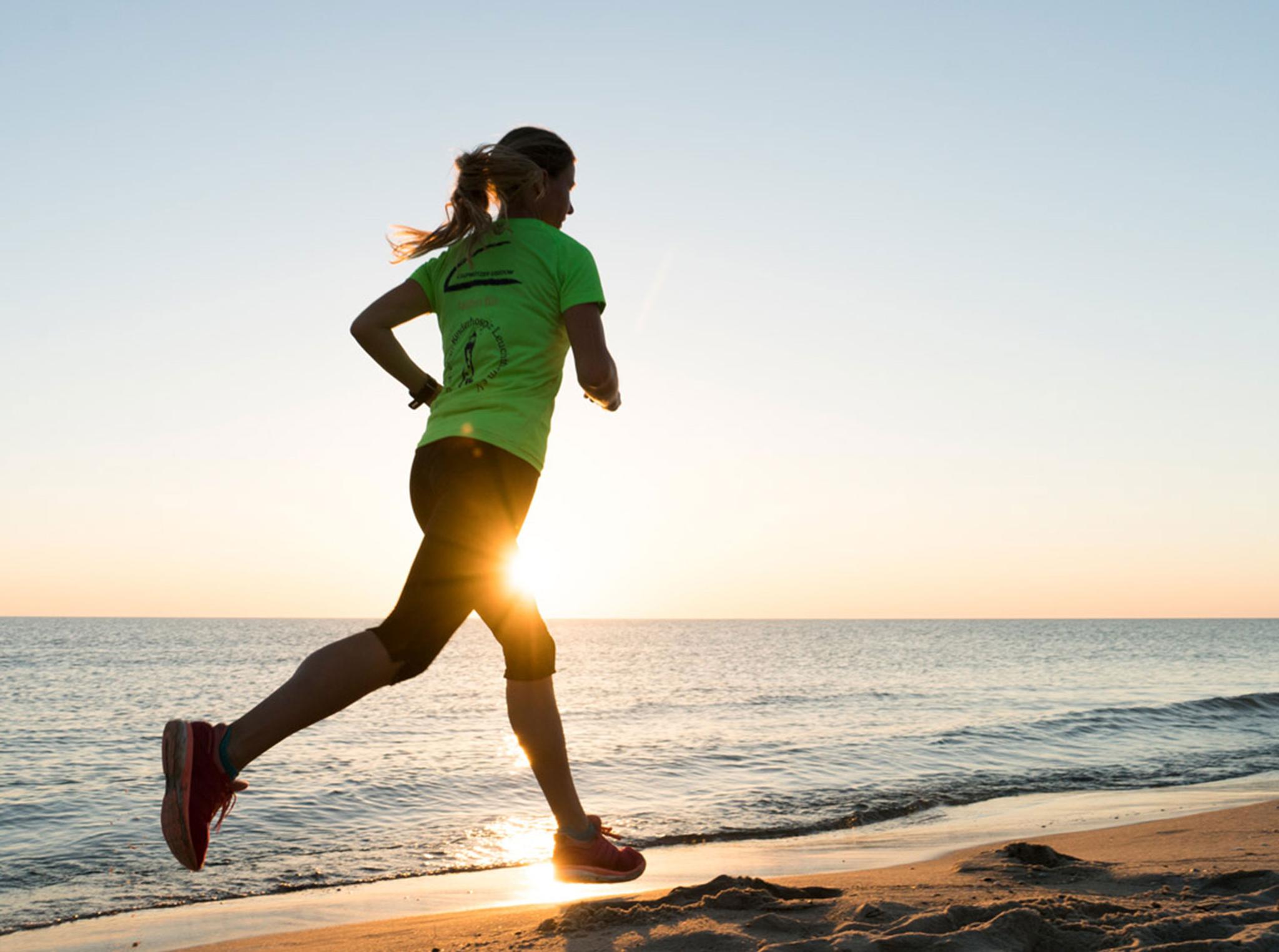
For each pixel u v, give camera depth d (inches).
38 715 950.4
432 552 75.5
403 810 411.8
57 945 214.5
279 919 233.3
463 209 86.4
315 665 71.2
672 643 3575.3
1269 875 150.3
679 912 129.3
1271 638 4008.4
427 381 94.7
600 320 84.3
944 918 118.3
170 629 5073.8
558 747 93.7
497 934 156.7
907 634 4938.5
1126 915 120.8
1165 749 613.0
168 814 66.4
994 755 583.8
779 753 593.9
